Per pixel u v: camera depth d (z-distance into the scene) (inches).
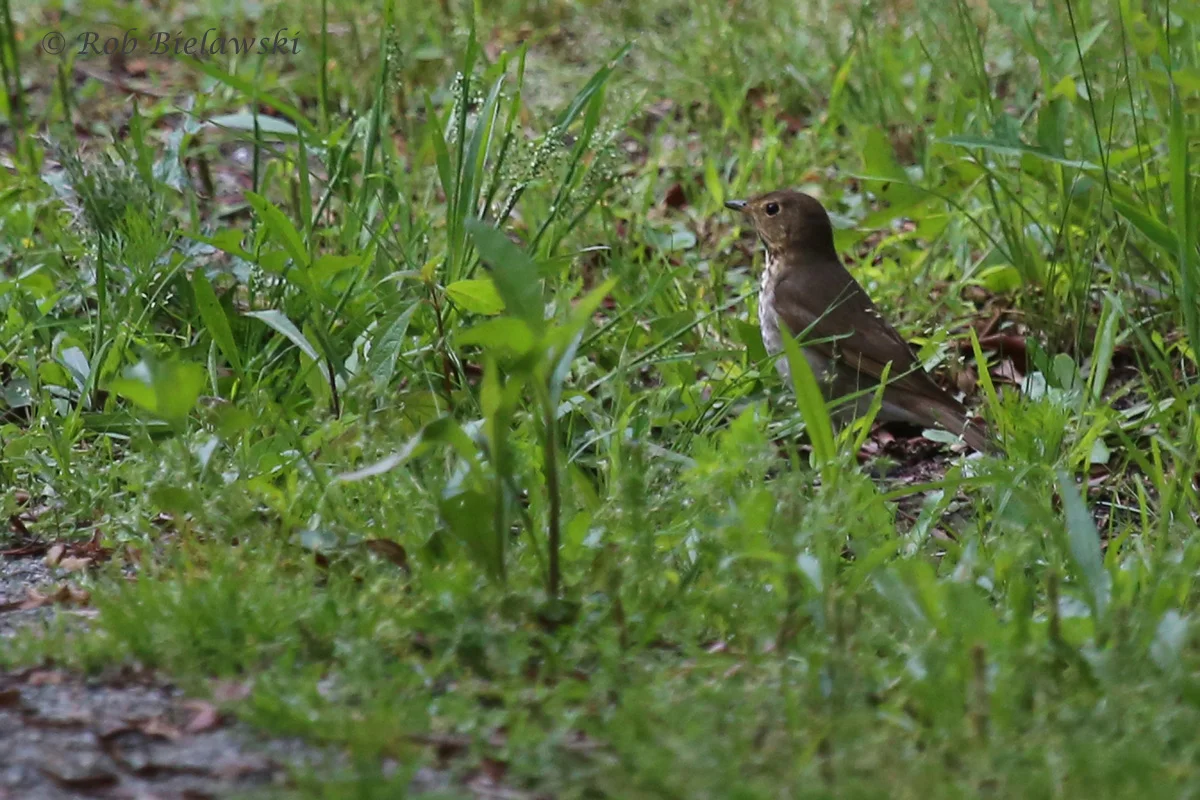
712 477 334.3
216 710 262.5
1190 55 566.9
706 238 601.3
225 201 589.3
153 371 307.3
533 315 283.1
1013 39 707.4
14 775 243.8
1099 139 494.9
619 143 656.4
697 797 233.3
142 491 357.4
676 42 735.1
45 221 522.3
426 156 597.0
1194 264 450.6
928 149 605.0
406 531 335.6
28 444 390.9
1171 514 385.4
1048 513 332.2
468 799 233.9
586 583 303.6
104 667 281.6
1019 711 261.4
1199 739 251.9
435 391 422.9
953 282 564.1
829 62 711.7
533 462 368.8
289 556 325.7
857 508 338.3
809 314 522.0
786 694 257.6
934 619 285.0
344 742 253.6
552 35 755.4
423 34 737.6
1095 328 521.7
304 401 423.8
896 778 235.0
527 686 273.9
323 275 427.5
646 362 454.0
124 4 794.8
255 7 774.5
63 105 601.3
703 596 305.0
